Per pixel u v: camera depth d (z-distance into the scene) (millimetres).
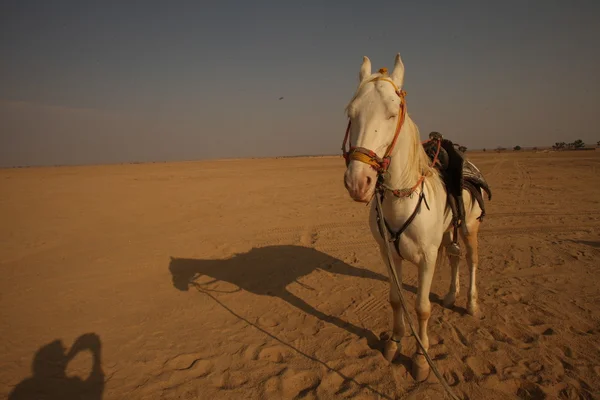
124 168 33562
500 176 18578
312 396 3006
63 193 13891
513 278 5242
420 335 3340
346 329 4078
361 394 2990
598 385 2984
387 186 2811
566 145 58438
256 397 3029
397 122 2451
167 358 3617
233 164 41188
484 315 4199
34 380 3279
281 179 20656
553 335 3713
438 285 5137
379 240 3238
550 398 2857
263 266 6309
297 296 5035
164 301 4988
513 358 3379
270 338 3949
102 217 10102
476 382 3082
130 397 3053
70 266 6371
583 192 12633
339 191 15289
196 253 7109
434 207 3039
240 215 10516
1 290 5355
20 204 11633
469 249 4164
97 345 3867
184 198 13336
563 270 5484
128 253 7078
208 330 4168
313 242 7723
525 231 7797
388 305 4645
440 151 3598
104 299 5055
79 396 3070
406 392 3010
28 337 4031
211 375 3328
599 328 3834
